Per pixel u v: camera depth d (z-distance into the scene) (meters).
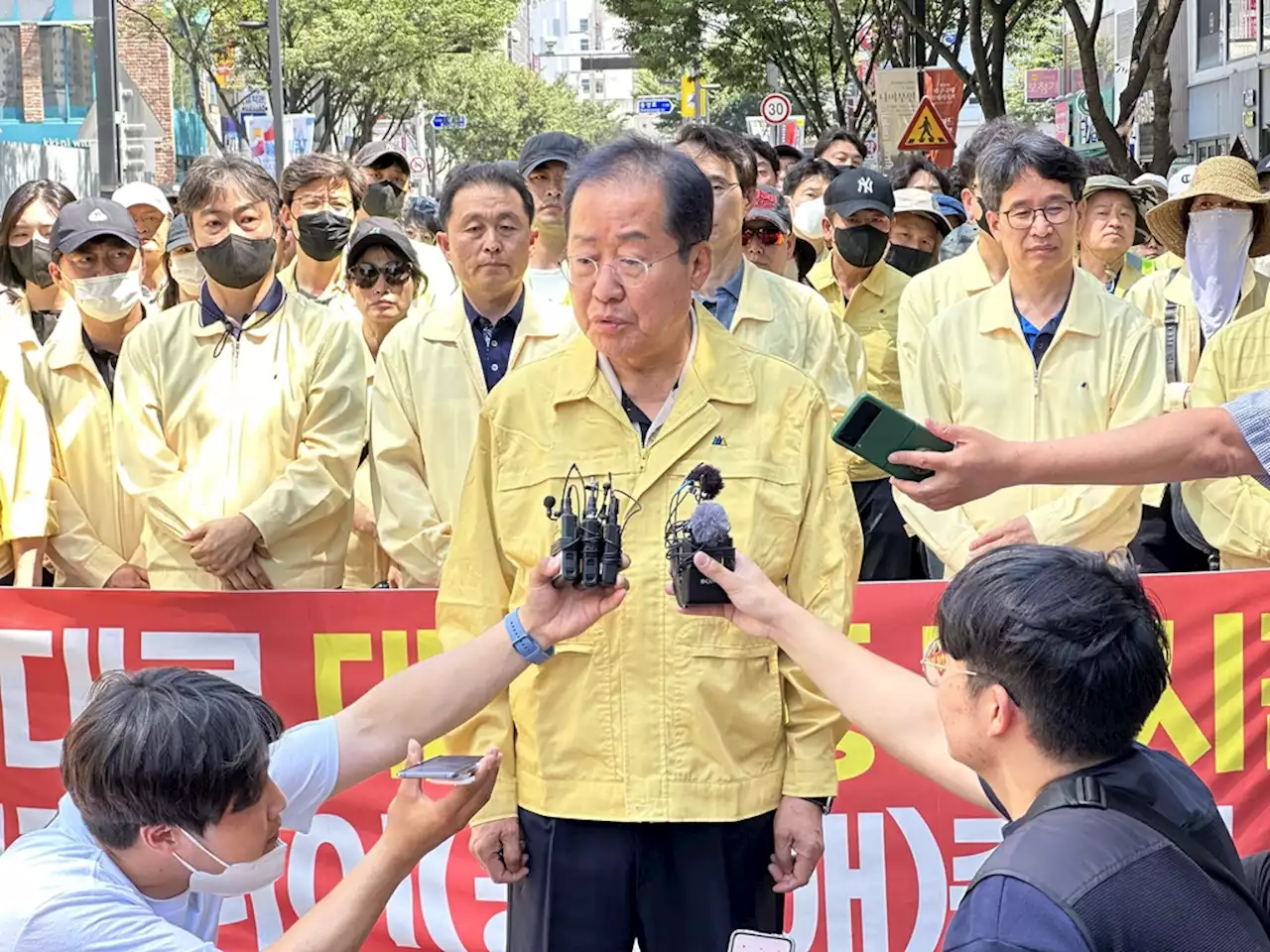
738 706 3.04
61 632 4.42
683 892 3.06
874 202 6.23
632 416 3.11
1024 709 2.13
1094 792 2.09
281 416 4.70
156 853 2.48
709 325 3.15
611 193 2.91
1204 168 5.81
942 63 28.20
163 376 4.73
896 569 6.14
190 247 6.29
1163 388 4.73
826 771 3.13
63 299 5.78
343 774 2.82
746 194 5.14
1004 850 2.08
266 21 30.19
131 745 2.41
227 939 4.25
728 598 2.88
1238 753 4.20
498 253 4.80
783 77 32.06
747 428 3.09
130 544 5.24
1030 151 4.63
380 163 9.49
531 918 3.15
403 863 2.67
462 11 33.25
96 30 14.24
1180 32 25.70
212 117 41.78
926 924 4.17
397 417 4.87
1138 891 1.99
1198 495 4.86
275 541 4.55
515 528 3.14
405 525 4.76
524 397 3.17
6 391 4.99
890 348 6.53
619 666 3.03
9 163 21.34
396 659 4.33
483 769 2.71
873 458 2.86
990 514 4.64
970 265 5.75
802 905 4.19
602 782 3.04
